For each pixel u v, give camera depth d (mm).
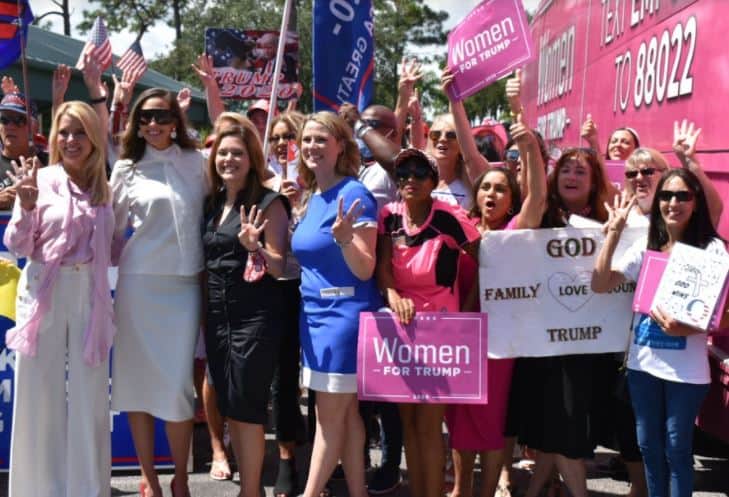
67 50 16219
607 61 6656
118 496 4848
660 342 3906
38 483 4266
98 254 4195
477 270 4363
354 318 4051
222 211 4328
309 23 35062
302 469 5359
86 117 4152
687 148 4297
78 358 4223
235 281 4199
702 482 5301
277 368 4887
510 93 4508
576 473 4215
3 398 5012
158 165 4387
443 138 5102
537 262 4207
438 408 4141
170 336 4332
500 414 4336
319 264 4094
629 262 4082
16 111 5586
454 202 4992
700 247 3906
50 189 4188
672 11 5039
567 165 4473
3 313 4727
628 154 5738
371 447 5910
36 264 4156
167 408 4316
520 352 4207
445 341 3971
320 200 4125
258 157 4305
